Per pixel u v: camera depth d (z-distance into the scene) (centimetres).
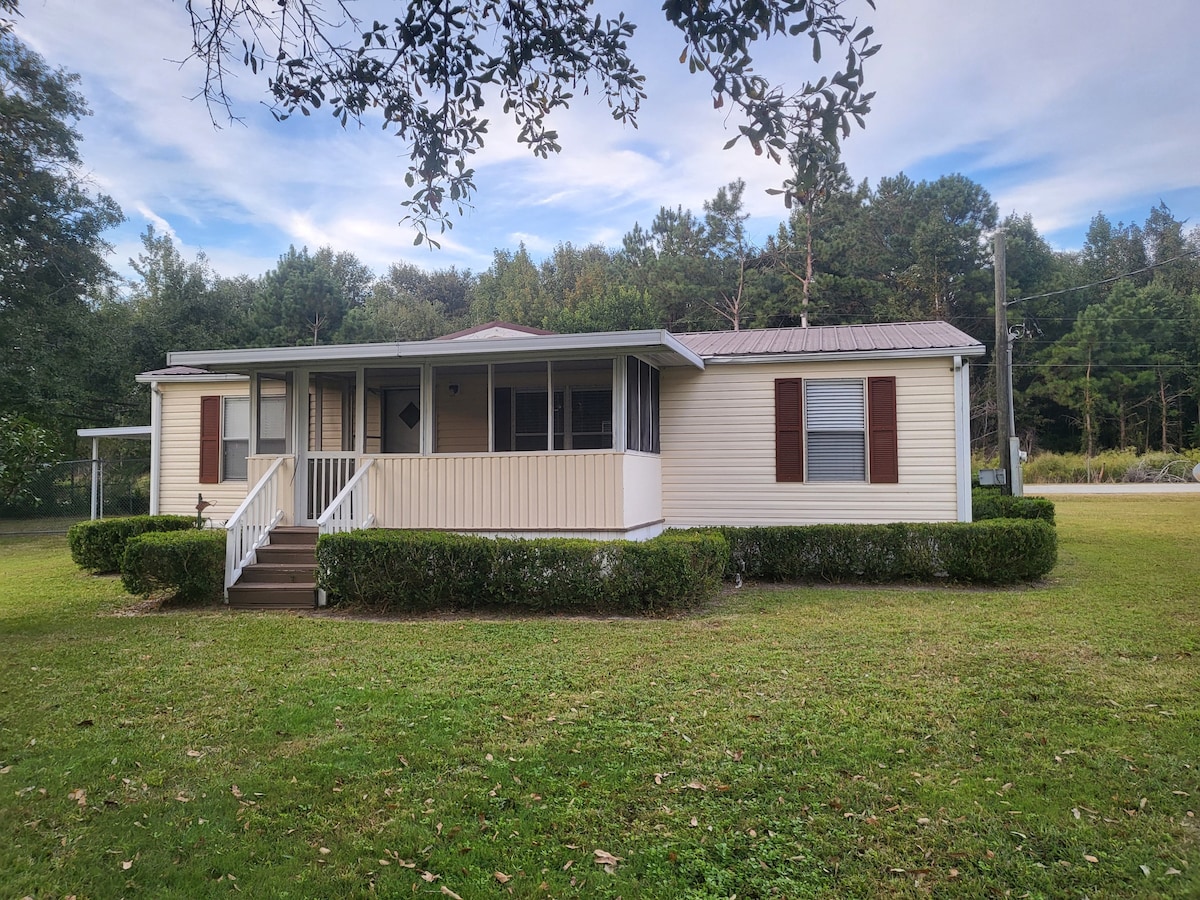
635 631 696
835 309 3512
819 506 1152
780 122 353
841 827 329
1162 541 1302
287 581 883
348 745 425
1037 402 3934
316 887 290
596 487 953
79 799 364
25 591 989
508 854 312
